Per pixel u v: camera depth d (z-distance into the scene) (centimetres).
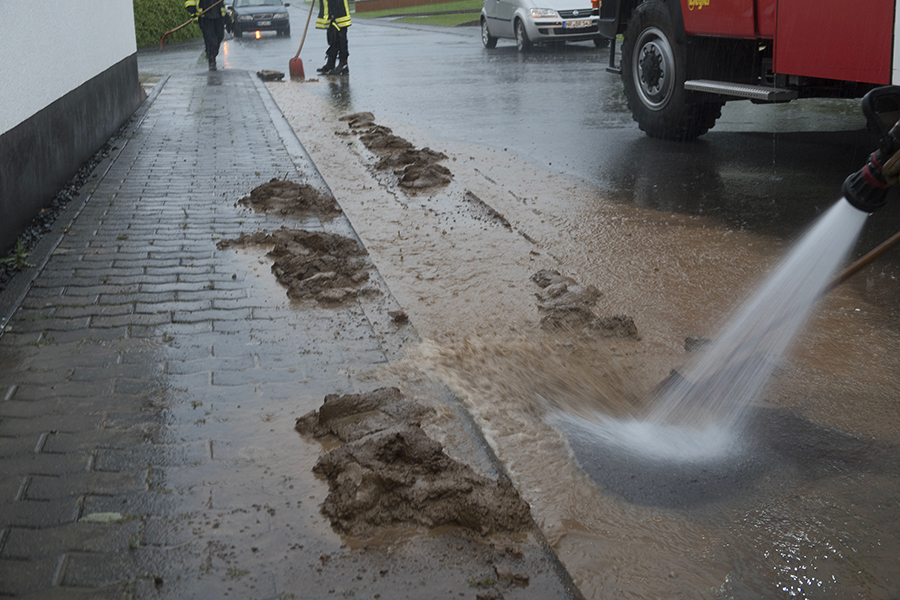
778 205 700
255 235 606
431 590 253
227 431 345
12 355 411
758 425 357
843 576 266
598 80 1503
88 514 287
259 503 296
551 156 915
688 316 479
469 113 1202
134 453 326
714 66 879
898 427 352
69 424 347
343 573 261
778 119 1112
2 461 318
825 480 317
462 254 588
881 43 590
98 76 923
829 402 374
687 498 308
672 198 734
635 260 574
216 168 840
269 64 1930
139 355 414
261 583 255
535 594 253
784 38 704
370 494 294
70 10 793
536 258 580
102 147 934
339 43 1666
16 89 600
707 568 270
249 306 483
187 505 294
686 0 865
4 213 555
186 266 548
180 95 1377
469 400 377
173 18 2602
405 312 481
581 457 333
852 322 461
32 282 512
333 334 446
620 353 431
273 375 396
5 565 260
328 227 647
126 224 641
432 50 2144
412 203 725
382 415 356
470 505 286
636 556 276
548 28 1922
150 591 250
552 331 457
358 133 1060
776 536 285
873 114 318
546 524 292
